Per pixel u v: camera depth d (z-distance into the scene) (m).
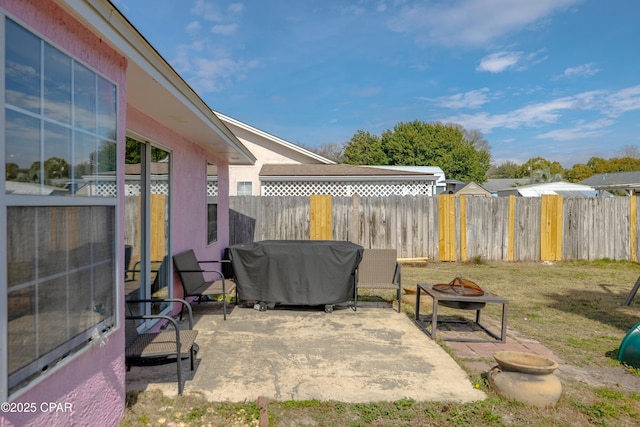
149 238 4.38
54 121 1.90
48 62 1.86
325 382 3.39
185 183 5.56
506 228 10.62
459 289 4.77
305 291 5.60
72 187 2.05
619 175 29.11
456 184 29.97
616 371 3.84
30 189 1.73
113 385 2.53
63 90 1.98
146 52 2.82
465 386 3.35
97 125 2.30
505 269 9.73
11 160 1.62
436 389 3.29
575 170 44.78
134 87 3.25
